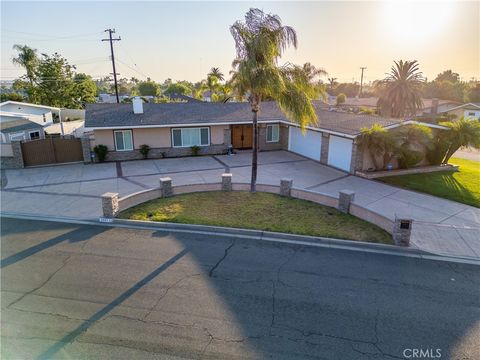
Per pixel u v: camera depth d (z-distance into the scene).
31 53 50.12
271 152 26.80
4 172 20.48
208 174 20.14
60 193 16.25
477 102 72.12
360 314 7.07
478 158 26.61
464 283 8.42
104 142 23.19
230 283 8.23
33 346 6.11
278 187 15.44
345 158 20.59
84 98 56.81
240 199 14.53
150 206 13.67
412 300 7.63
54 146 22.45
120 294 7.73
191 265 9.12
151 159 24.23
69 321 6.79
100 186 17.58
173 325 6.66
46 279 8.41
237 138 27.88
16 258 9.52
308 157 24.55
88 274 8.64
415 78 39.59
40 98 51.28
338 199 13.35
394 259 9.65
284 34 13.35
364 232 11.30
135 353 5.92
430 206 14.55
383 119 21.73
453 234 11.54
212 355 5.88
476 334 6.52
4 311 7.13
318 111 27.22
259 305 7.34
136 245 10.38
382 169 20.47
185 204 13.91
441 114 51.00
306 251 10.05
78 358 5.80
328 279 8.48
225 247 10.27
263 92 13.64
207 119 25.00
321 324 6.73
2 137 25.95
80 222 12.35
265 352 5.96
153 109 26.19
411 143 19.58
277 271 8.85
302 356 5.88
